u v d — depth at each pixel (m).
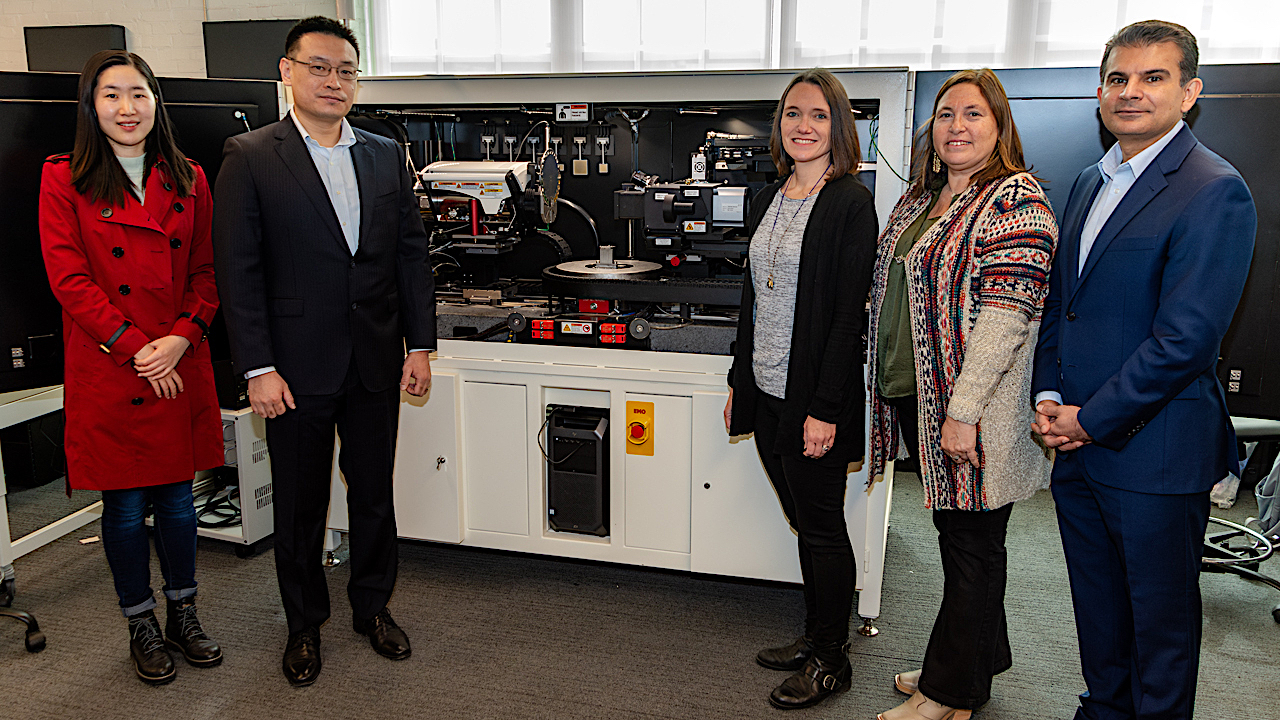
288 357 1.85
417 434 2.46
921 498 3.23
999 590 1.70
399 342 2.03
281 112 2.63
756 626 2.28
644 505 2.36
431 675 2.04
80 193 1.83
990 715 1.90
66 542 2.78
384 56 4.22
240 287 1.78
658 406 2.28
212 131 2.51
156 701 1.94
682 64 3.91
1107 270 1.48
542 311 2.56
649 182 2.50
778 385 1.81
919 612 2.36
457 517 2.48
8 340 2.21
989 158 1.59
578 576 2.56
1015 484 1.62
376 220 1.90
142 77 1.84
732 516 2.28
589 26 3.99
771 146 1.86
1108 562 1.65
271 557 2.67
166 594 2.10
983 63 3.57
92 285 1.84
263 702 1.93
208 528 2.68
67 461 1.94
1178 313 1.37
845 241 1.66
